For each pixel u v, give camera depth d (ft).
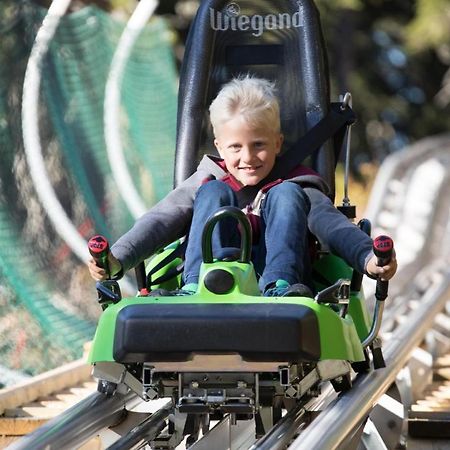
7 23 151.64
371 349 55.83
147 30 183.21
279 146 54.44
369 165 370.32
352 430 49.90
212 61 62.13
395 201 232.12
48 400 76.64
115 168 160.04
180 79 62.28
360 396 50.57
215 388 45.06
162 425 50.96
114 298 45.78
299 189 50.70
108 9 179.73
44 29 135.33
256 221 51.90
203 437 49.49
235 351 42.70
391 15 416.67
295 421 49.14
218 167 55.88
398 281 134.31
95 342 44.88
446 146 285.64
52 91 156.97
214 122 53.42
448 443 65.26
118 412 52.85
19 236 134.41
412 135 417.90
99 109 166.91
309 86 60.49
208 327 42.75
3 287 121.60
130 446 47.32
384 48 419.33
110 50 169.58
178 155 60.70
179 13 355.56
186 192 54.13
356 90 403.95
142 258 51.29
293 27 61.82
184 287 48.14
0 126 144.97
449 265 130.00
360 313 54.08
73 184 160.76
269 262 48.29
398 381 71.26
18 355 113.60
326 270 54.75
